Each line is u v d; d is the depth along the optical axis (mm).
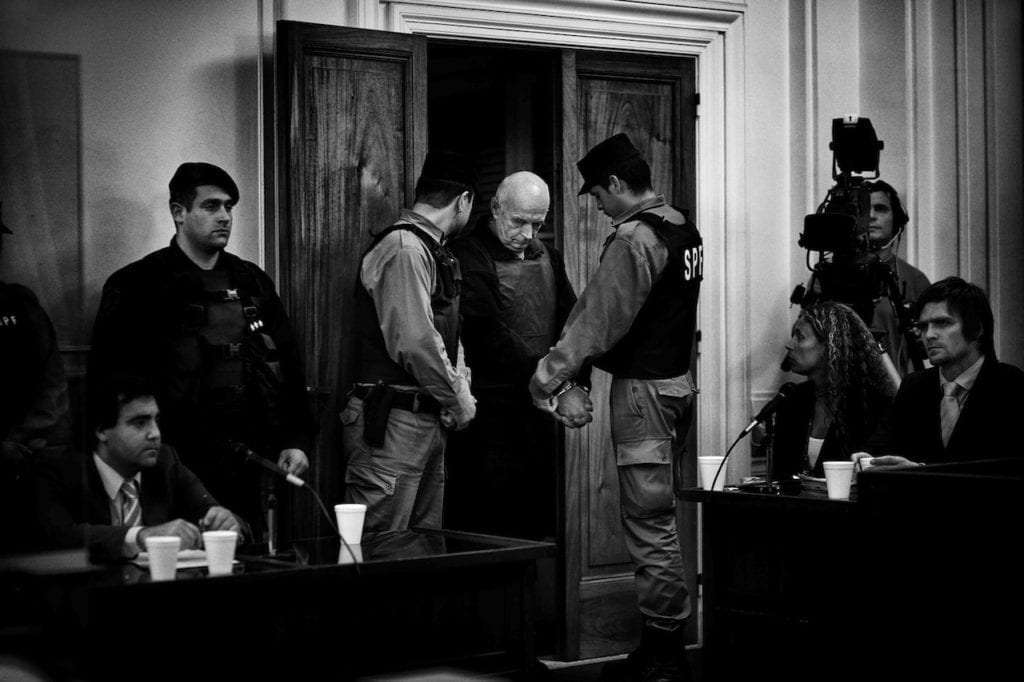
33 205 4762
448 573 3561
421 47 5781
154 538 3191
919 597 3232
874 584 3318
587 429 6133
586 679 5633
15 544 3777
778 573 4438
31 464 3934
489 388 6203
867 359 5105
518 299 6016
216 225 4953
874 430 5016
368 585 3412
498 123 8070
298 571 3289
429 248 5141
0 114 4695
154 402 4055
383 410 5102
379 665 3428
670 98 6465
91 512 4004
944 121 7348
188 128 5516
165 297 4871
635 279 5211
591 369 5723
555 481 6086
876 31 7180
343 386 5582
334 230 5602
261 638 3230
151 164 5438
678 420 5551
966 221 7367
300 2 5789
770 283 6836
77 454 4020
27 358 4246
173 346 4848
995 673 3107
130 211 5387
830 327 5109
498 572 3672
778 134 6887
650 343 5328
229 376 4930
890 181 7242
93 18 5246
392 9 5949
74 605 3361
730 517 4629
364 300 5195
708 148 6688
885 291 6281
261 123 5652
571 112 6191
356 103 5652
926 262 7285
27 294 4301
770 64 6875
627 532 5426
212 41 5570
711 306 6664
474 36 6133
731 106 6734
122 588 3037
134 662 3053
